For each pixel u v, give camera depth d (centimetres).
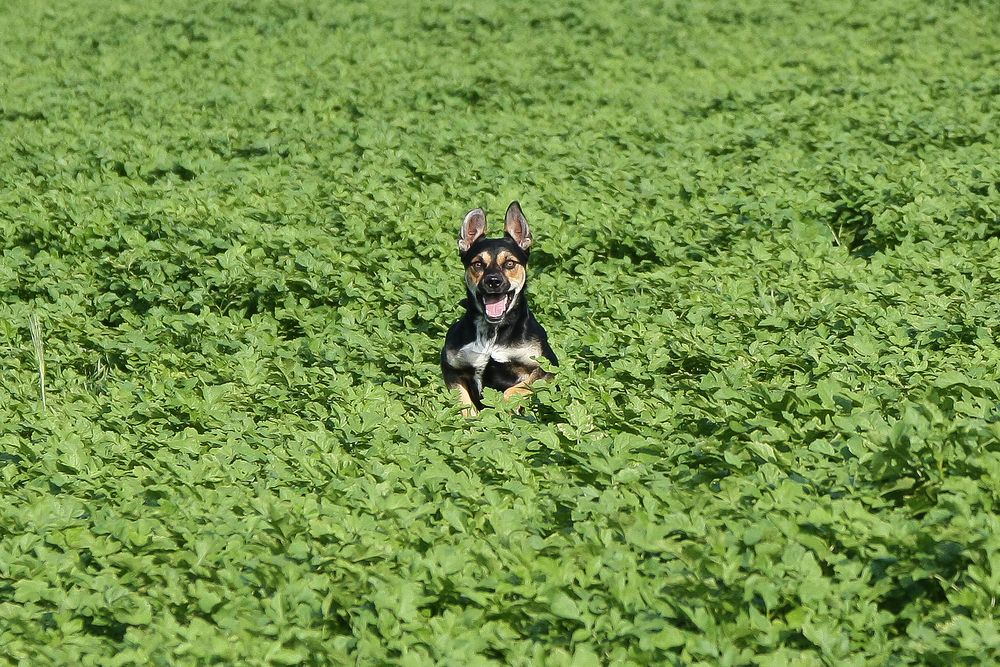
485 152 2212
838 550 771
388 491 891
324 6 3794
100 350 1384
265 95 2802
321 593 750
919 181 1912
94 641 716
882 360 1142
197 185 2048
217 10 3756
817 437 959
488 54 3250
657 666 668
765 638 679
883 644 683
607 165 2139
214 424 1109
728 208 1856
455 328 1203
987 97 2608
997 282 1502
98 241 1725
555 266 1697
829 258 1627
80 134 2430
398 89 2853
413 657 654
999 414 903
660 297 1510
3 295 1573
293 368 1255
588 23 3516
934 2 3684
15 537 841
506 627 716
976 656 641
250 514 874
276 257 1678
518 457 977
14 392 1220
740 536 769
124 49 3359
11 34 3525
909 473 830
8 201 1922
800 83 2805
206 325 1425
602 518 828
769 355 1231
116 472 978
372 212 1845
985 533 713
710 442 959
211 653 677
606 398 1091
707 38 3375
